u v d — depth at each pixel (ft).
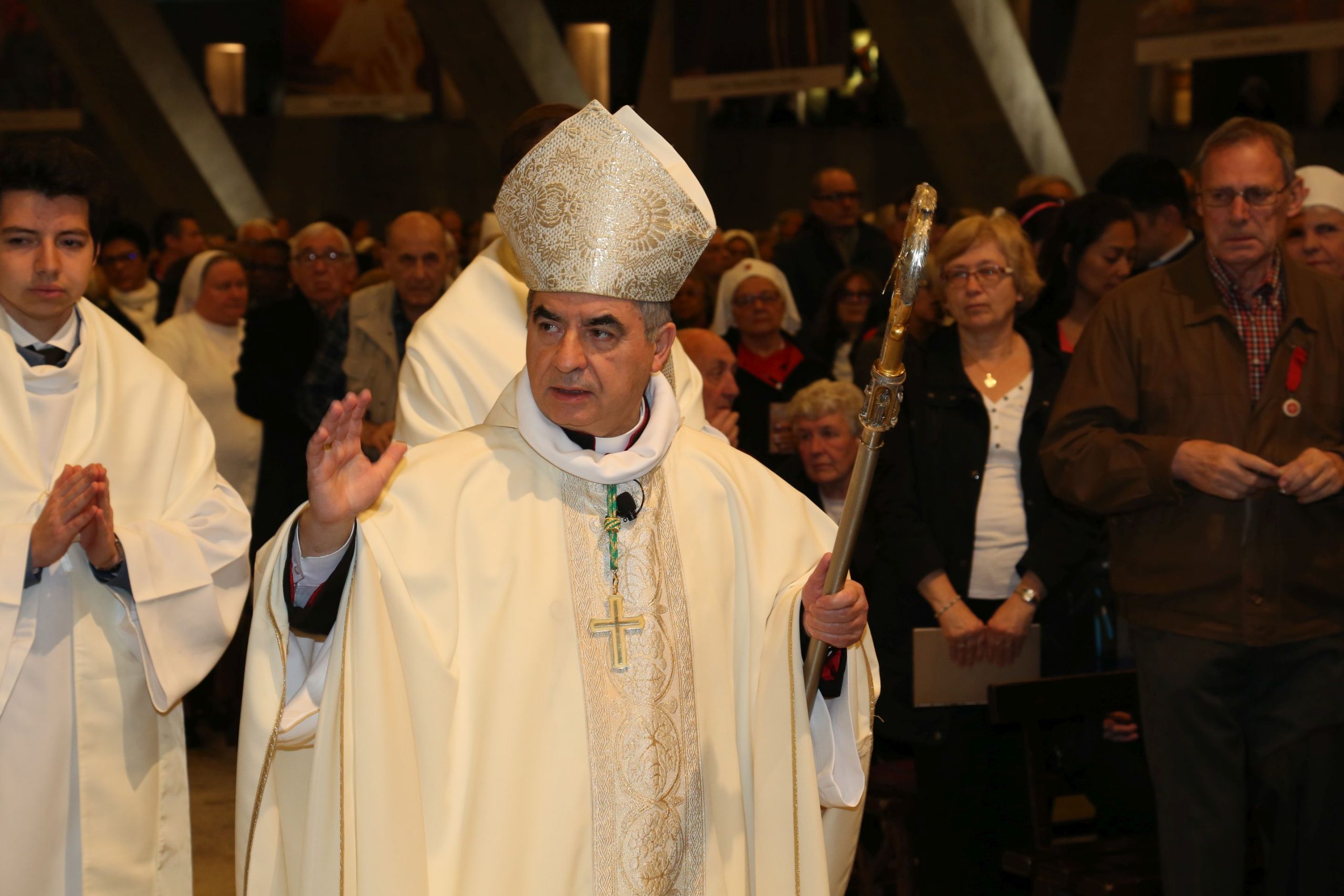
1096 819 12.51
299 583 6.22
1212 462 10.29
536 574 6.48
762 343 16.75
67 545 8.39
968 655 11.94
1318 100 41.91
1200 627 10.65
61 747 8.78
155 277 28.89
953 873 11.87
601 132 6.20
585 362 6.27
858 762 7.15
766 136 50.26
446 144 55.88
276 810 6.50
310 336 18.01
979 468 12.31
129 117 53.06
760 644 6.97
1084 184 40.86
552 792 6.28
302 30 44.06
